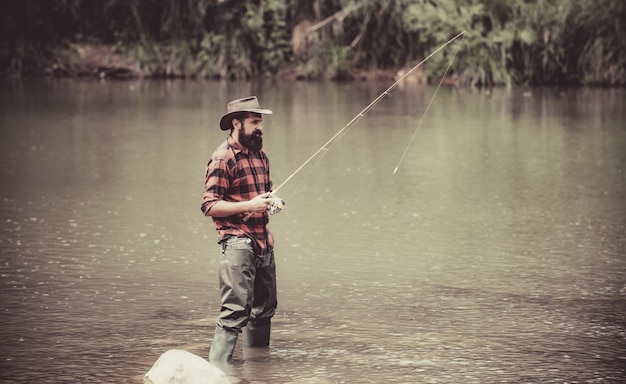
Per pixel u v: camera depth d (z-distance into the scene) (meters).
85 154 20.48
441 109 30.92
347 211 14.61
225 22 44.47
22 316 9.32
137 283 10.50
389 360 8.13
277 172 18.30
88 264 11.28
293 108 30.66
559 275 10.91
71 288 10.29
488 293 10.19
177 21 44.38
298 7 45.09
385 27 44.59
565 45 41.69
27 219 13.80
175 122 26.42
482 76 41.28
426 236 12.92
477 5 41.78
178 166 18.97
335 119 27.56
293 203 15.27
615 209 14.84
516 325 9.10
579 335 8.80
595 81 41.41
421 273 11.00
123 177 17.61
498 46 41.66
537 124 26.58
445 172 18.53
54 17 44.06
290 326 9.08
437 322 9.20
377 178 17.77
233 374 7.80
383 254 11.90
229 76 44.00
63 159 19.77
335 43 44.69
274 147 21.72
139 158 19.98
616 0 40.56
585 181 17.44
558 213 14.54
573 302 9.86
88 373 7.80
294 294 10.14
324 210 14.69
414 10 42.44
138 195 15.80
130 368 7.93
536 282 10.62
